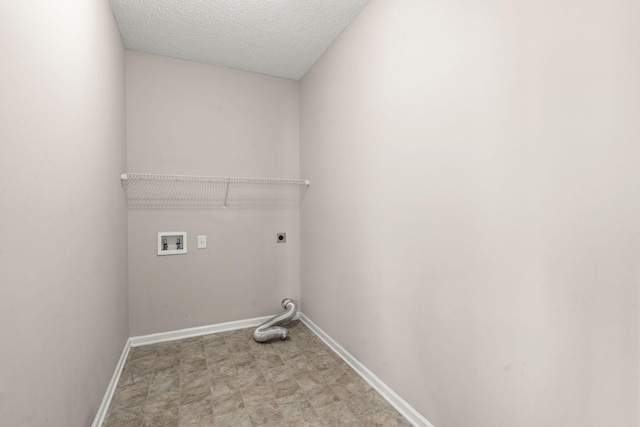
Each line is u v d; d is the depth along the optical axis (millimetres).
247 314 3000
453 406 1396
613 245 870
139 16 2107
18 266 868
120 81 2289
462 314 1349
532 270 1073
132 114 2551
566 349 981
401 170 1713
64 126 1195
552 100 1001
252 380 2055
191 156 2750
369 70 1980
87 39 1477
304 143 3062
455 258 1381
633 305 834
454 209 1381
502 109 1159
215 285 2863
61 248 1160
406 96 1662
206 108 2803
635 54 818
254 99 2992
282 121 3111
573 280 961
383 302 1882
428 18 1503
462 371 1350
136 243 2570
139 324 2590
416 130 1597
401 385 1731
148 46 2502
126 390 1939
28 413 909
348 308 2277
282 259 3141
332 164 2486
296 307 3117
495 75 1184
